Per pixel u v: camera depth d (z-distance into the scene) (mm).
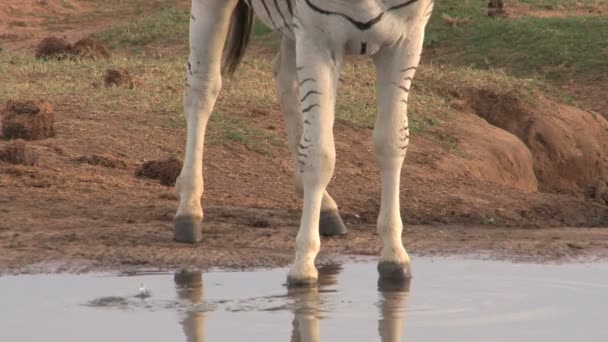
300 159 21609
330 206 27781
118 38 87125
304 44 21156
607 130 58031
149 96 46438
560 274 23438
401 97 21906
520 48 74688
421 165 41312
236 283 22359
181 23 89438
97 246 25531
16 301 20531
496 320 19172
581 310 19938
